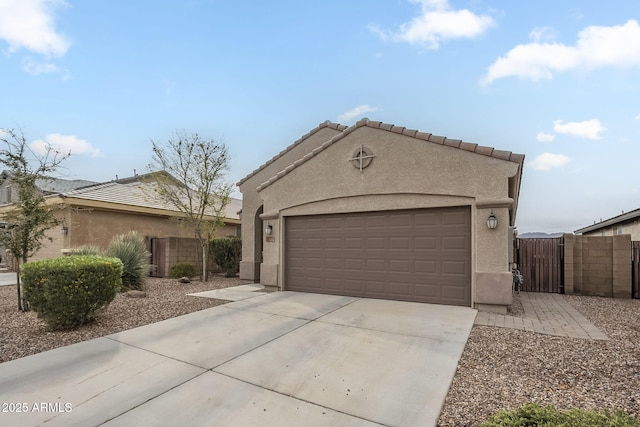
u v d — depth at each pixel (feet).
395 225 30.14
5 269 60.80
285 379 14.24
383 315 24.26
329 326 21.68
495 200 25.72
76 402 12.37
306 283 34.58
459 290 27.22
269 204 36.68
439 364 15.51
